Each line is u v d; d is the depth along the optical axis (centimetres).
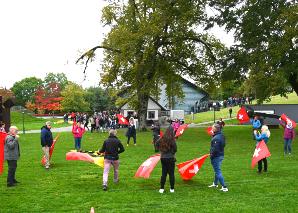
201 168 1842
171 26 3919
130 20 4212
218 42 4119
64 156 2303
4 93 10875
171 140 1379
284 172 1727
